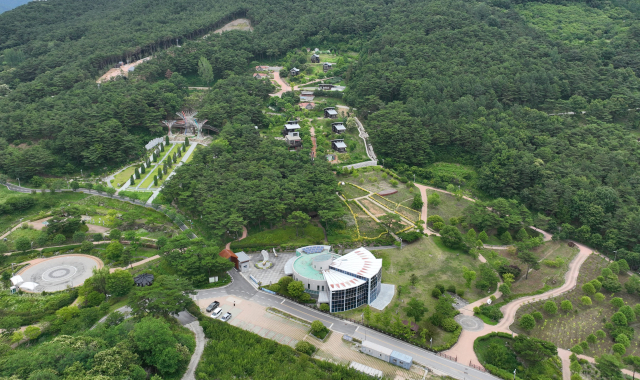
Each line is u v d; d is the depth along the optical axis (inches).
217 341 5359.3
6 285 6530.5
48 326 5344.5
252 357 5073.8
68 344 4471.0
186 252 6904.5
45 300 6077.8
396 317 5723.4
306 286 6491.1
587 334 5989.2
